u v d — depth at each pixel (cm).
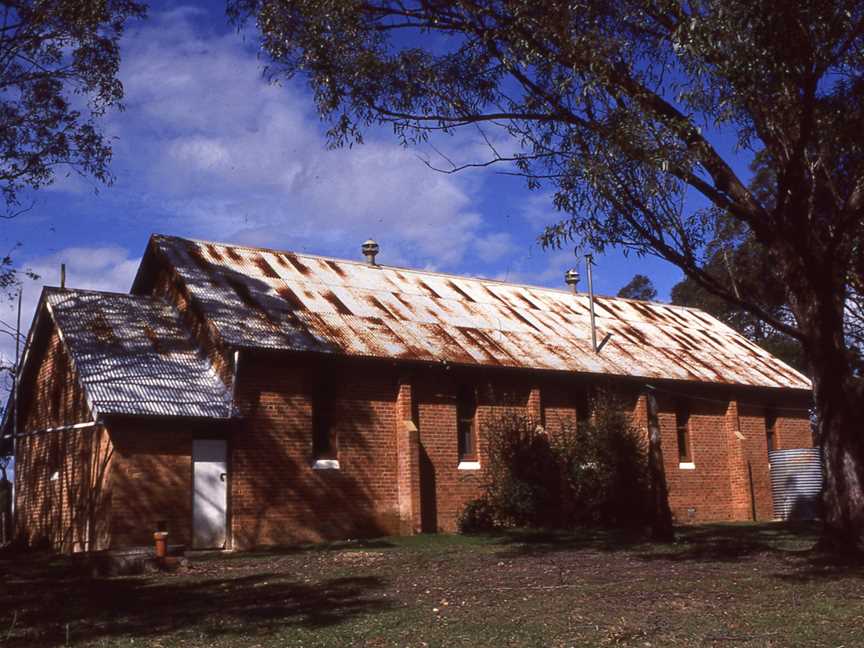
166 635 925
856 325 2459
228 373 2127
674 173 1304
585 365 2725
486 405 2559
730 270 1486
